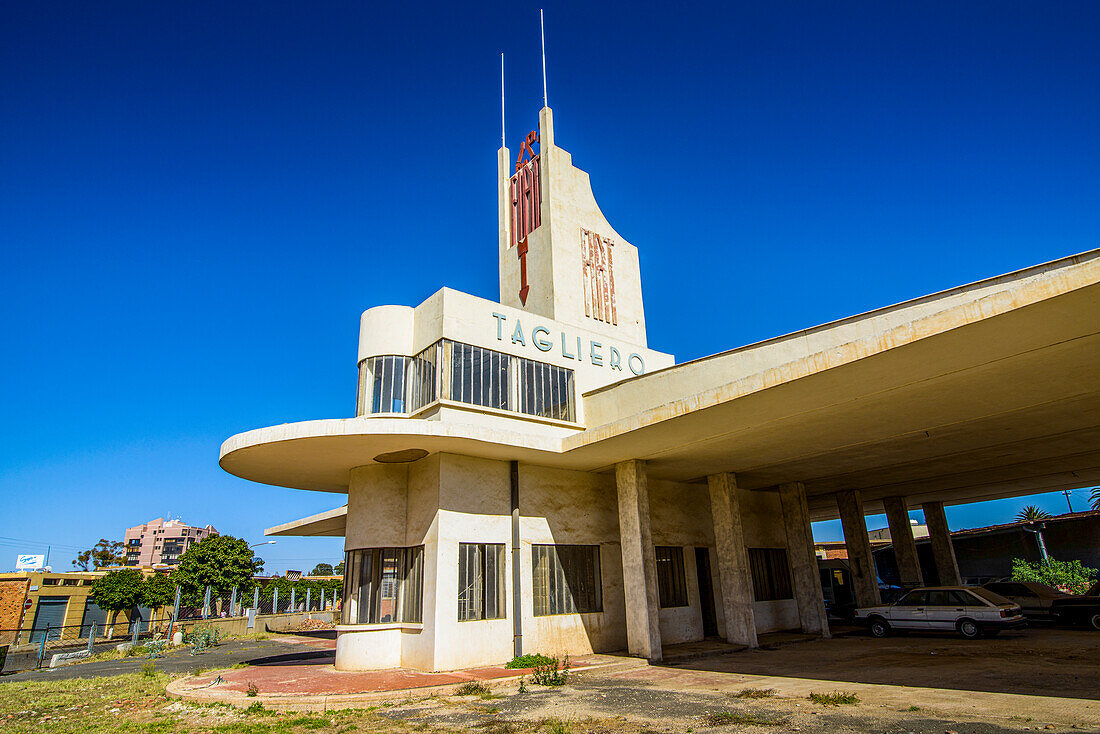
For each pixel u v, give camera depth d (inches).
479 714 403.5
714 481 778.8
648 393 719.1
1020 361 441.1
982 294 510.9
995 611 671.8
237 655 892.0
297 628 1521.9
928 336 392.5
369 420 552.7
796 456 716.7
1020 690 393.7
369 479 668.7
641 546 649.0
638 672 567.5
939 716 337.7
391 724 385.1
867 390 492.7
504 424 687.1
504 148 1015.6
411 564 639.8
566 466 713.0
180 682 572.4
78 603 1797.5
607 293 920.3
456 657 585.0
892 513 1111.0
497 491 660.1
